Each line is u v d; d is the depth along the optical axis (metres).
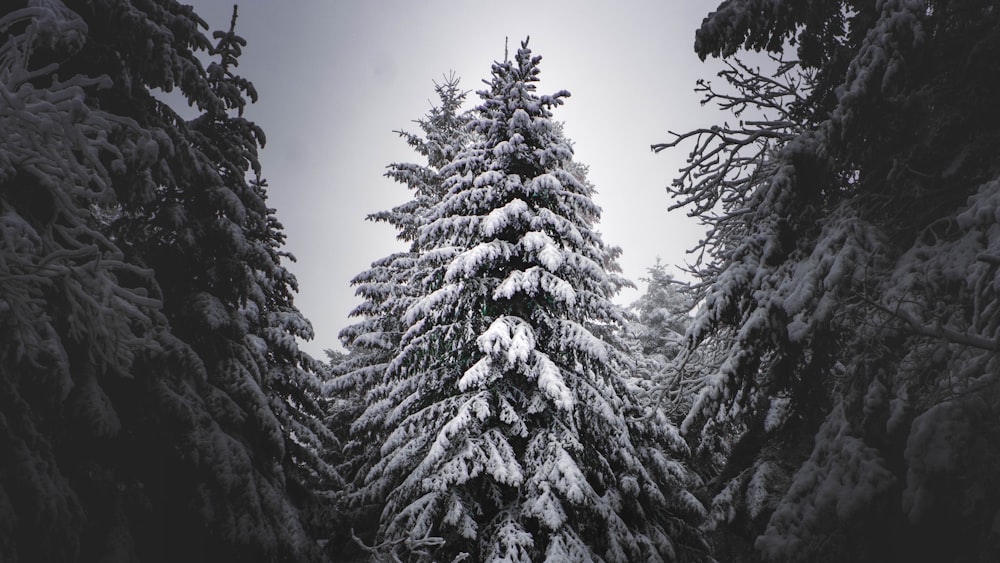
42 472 6.65
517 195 11.08
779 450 12.24
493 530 9.05
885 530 8.05
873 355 8.93
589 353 9.66
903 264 8.27
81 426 8.17
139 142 7.64
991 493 6.73
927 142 9.11
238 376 11.11
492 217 9.87
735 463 13.25
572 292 9.50
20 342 5.95
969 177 8.95
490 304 10.66
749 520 11.46
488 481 9.69
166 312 11.06
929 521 7.54
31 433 6.78
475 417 9.67
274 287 13.92
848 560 8.09
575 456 9.67
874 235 8.91
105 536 8.01
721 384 11.01
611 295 11.12
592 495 9.02
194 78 11.04
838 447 8.86
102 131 5.51
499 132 11.23
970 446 6.93
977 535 7.02
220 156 12.16
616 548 8.97
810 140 10.40
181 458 9.29
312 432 13.74
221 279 11.89
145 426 9.11
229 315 11.48
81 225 5.86
